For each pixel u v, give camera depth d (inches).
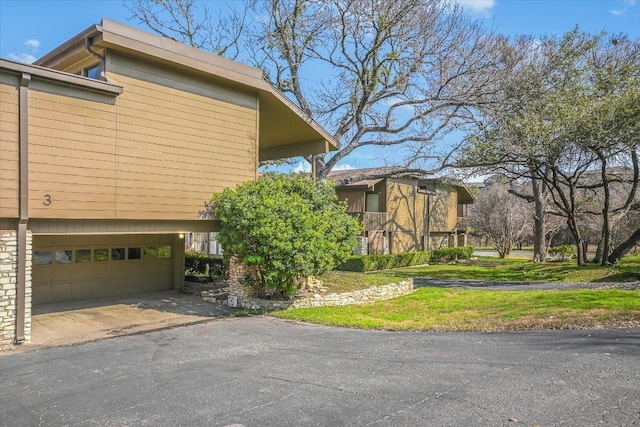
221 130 450.6
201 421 171.0
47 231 336.2
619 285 569.6
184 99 419.8
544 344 260.1
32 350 299.7
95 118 354.9
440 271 896.9
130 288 527.5
